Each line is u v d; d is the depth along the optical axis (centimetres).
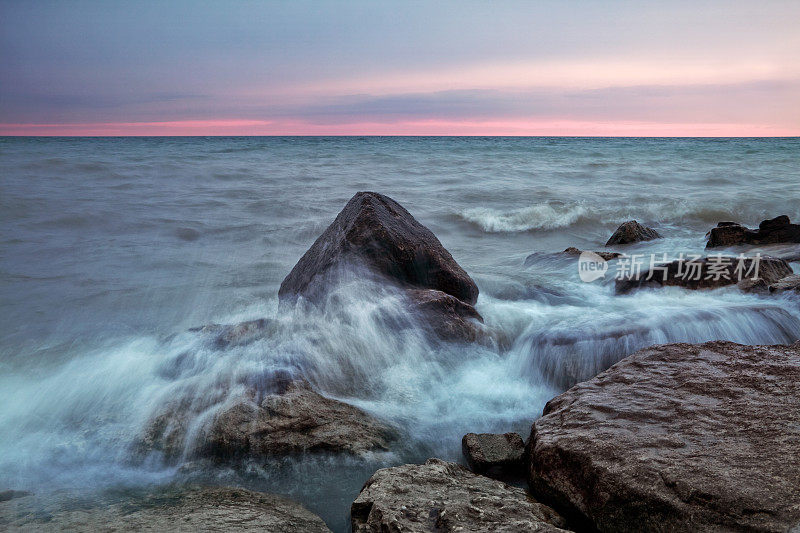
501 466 373
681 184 2256
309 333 546
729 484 264
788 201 1739
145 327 716
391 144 5891
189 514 304
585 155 3778
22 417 448
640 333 547
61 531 282
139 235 1317
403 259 631
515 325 637
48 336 681
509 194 1992
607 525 288
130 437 404
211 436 394
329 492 357
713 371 387
